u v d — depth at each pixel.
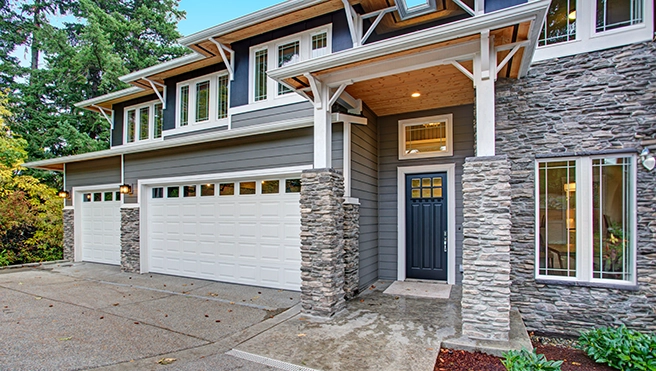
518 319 4.25
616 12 4.36
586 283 4.27
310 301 4.74
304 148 6.04
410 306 5.05
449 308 4.94
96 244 9.38
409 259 6.80
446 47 4.12
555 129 4.53
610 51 4.33
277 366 3.28
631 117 4.21
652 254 4.04
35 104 16.14
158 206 7.95
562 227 4.49
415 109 6.66
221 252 6.98
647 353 3.20
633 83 4.22
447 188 6.50
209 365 3.31
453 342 3.65
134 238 8.05
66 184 9.98
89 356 3.50
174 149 7.58
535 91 4.64
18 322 4.52
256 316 4.78
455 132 6.46
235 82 7.59
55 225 10.69
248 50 7.46
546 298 4.45
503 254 3.65
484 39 3.72
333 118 5.37
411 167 6.76
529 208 4.58
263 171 6.41
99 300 5.64
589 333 3.78
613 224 4.27
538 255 4.55
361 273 6.00
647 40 4.18
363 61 4.43
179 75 8.85
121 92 10.02
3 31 16.73
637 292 4.08
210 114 8.29
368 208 6.46
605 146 4.30
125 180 8.41
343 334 4.02
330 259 4.66
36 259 10.05
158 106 10.01
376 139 6.95
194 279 7.22
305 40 6.89
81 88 16.45
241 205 6.79
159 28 18.64
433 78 5.08
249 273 6.62
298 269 6.12
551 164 4.58
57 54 16.30
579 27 4.48
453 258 6.39
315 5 6.40
